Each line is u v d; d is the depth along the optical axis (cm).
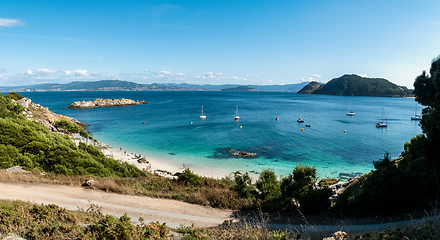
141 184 1684
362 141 5831
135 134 6519
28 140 2158
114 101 16250
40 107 7794
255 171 3709
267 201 1381
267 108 15275
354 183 2212
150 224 876
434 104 1395
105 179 1758
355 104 19900
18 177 1575
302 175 1347
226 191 1606
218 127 7688
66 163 2017
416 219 930
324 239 781
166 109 13912
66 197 1327
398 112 13400
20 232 726
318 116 11162
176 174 3412
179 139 5934
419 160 1355
